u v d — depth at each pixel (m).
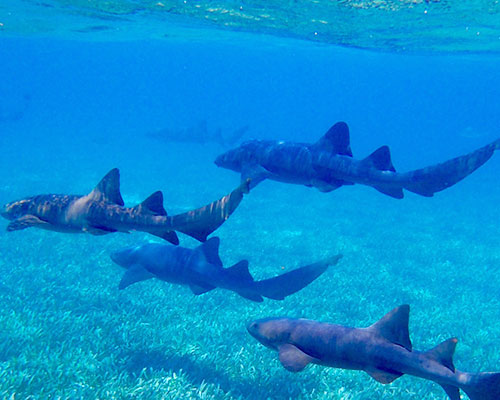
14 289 9.55
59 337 7.46
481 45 29.42
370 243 16.64
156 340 7.87
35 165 29.23
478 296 12.01
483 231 19.95
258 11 20.20
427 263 14.73
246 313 9.62
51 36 39.84
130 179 27.09
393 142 85.75
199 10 20.98
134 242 14.47
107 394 5.85
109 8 21.69
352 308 10.47
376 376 4.78
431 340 9.03
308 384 6.91
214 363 7.28
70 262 11.98
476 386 4.20
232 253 14.17
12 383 5.79
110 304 9.27
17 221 4.86
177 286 10.81
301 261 13.78
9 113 52.25
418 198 29.45
